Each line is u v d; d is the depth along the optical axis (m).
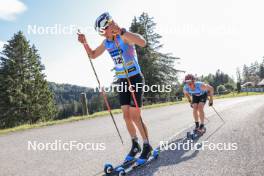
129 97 4.02
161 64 40.25
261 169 3.42
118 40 3.90
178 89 40.94
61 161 4.27
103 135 6.60
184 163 3.83
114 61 4.07
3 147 5.56
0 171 3.87
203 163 3.79
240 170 3.43
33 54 38.59
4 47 37.47
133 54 3.99
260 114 9.24
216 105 15.65
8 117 33.69
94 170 3.73
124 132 7.02
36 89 36.41
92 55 4.30
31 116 34.81
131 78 3.96
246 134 5.71
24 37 38.25
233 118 8.64
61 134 6.98
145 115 11.63
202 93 6.50
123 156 4.48
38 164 4.15
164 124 8.27
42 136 6.78
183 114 11.27
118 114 12.60
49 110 37.16
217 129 6.68
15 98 33.97
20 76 36.47
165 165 3.77
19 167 4.03
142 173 3.45
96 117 11.37
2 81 35.03
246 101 18.83
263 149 4.38
